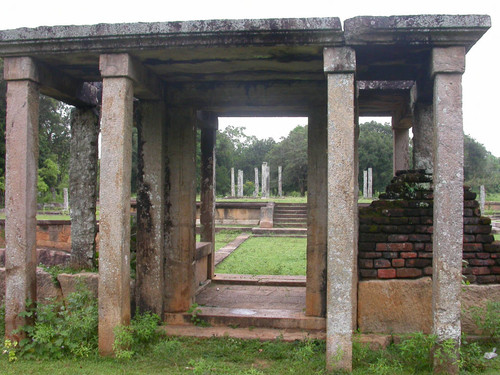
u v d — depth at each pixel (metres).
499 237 13.30
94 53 4.21
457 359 3.70
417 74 4.81
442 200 3.75
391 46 3.87
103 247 4.11
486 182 40.25
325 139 5.05
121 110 4.12
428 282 4.59
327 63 3.89
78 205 5.90
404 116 6.53
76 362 4.06
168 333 4.77
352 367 3.88
